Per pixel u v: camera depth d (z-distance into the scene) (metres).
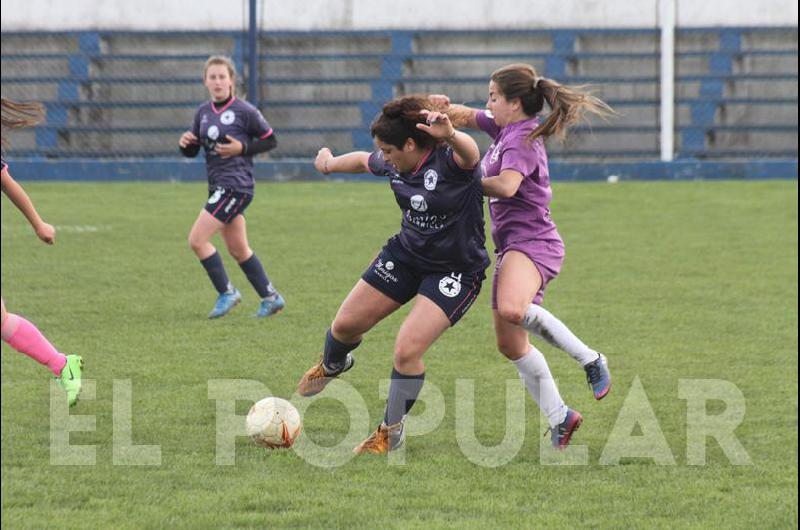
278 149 72.00
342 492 16.97
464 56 73.44
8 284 35.28
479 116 20.45
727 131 72.19
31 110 19.28
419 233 18.23
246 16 73.06
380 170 19.03
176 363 25.17
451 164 17.72
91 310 31.42
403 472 17.97
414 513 16.09
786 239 44.69
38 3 73.12
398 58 73.44
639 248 42.75
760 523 15.77
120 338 27.78
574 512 16.20
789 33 73.44
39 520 15.68
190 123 72.44
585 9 73.50
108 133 71.88
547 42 73.62
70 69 72.81
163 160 64.44
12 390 22.77
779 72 73.31
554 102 18.64
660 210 52.59
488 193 18.20
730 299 33.28
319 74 73.62
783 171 64.25
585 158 71.50
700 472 18.08
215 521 15.71
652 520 15.84
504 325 19.41
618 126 71.75
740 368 25.06
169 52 73.56
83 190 59.25
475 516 16.00
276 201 55.34
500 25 73.69
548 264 19.33
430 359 25.69
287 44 73.75
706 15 73.62
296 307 31.91
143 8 73.38
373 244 43.62
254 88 65.62
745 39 73.56
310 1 73.62
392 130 17.59
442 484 17.36
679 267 38.84
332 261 39.91
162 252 41.56
